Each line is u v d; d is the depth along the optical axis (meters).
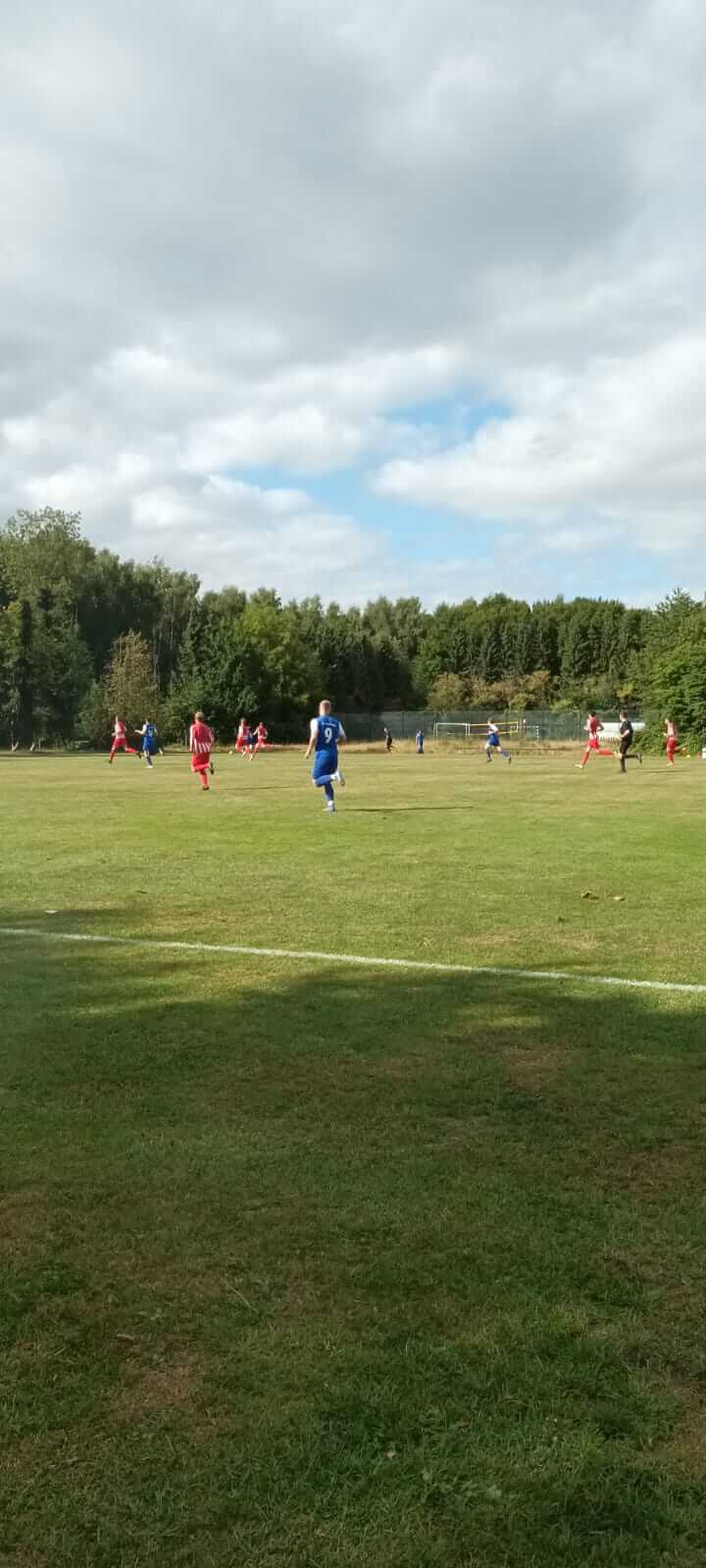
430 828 15.53
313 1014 5.66
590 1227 3.25
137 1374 2.55
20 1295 2.90
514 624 120.19
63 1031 5.39
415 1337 2.68
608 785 26.91
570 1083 4.57
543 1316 2.77
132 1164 3.74
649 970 6.61
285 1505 2.12
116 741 43.56
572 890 9.75
